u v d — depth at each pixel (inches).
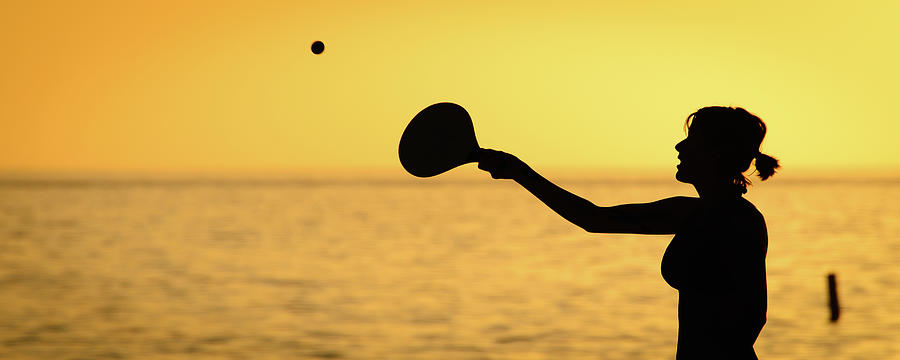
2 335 773.9
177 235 2177.7
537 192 148.4
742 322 138.3
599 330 804.0
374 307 956.0
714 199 144.0
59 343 737.0
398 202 4611.2
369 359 677.9
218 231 2335.1
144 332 792.3
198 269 1385.3
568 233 2222.0
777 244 1839.3
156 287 1147.9
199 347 722.2
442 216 3147.1
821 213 3238.2
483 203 4466.0
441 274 1306.6
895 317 861.2
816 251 1670.8
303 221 2817.4
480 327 823.1
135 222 2763.3
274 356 687.1
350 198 5305.1
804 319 853.2
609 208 147.3
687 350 141.1
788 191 6540.4
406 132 152.6
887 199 4783.5
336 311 923.4
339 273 1326.3
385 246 1846.7
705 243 139.6
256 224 2655.0
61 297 1043.3
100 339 757.9
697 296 140.6
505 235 2170.3
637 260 1512.1
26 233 2253.9
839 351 704.4
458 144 151.9
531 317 883.4
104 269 1390.3
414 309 938.7
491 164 150.4
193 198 5280.5
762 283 140.6
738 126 143.4
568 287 1136.2
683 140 149.3
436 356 690.8
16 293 1083.9
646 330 801.6
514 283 1187.9
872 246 1775.3
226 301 1005.8
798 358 680.4
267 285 1169.4
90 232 2298.2
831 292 780.0
